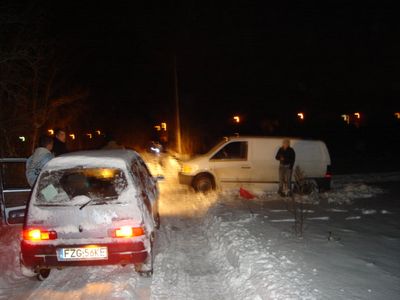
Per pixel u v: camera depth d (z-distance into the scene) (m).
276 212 10.16
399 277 5.79
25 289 5.88
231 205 11.20
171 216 10.48
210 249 7.66
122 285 5.89
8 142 15.98
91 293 5.67
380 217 9.58
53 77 20.61
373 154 31.52
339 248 7.05
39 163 7.81
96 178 6.70
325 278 5.62
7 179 8.56
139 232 5.74
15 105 15.88
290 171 12.80
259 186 13.56
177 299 5.42
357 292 5.19
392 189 14.20
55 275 6.40
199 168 13.45
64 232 5.67
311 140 13.66
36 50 15.95
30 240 5.69
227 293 5.61
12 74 15.09
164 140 28.80
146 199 6.46
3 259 7.05
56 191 5.90
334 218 9.47
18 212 7.54
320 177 13.51
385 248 7.12
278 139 13.75
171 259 7.03
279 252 6.74
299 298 4.88
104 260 5.68
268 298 4.99
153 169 22.55
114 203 5.82
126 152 7.06
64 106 25.42
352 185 14.56
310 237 7.74
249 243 7.16
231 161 13.52
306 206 11.02
